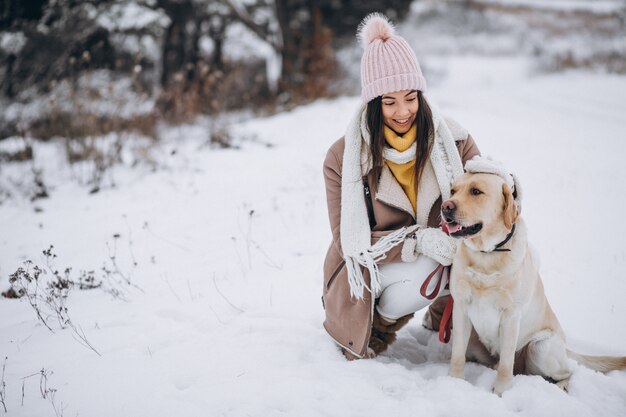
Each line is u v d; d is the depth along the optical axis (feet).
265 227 17.13
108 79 35.86
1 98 34.24
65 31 36.76
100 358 9.94
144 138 29.84
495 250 8.15
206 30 44.06
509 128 30.04
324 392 8.37
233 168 24.02
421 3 110.11
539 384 8.30
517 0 118.83
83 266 15.30
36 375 9.47
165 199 20.75
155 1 40.27
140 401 8.41
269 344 10.05
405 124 8.91
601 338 10.23
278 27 43.32
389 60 8.63
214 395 8.47
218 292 12.82
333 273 9.66
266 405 8.15
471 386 8.25
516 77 61.00
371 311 9.18
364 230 9.02
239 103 40.04
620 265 13.21
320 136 28.78
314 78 40.04
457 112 35.55
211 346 10.13
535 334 8.85
